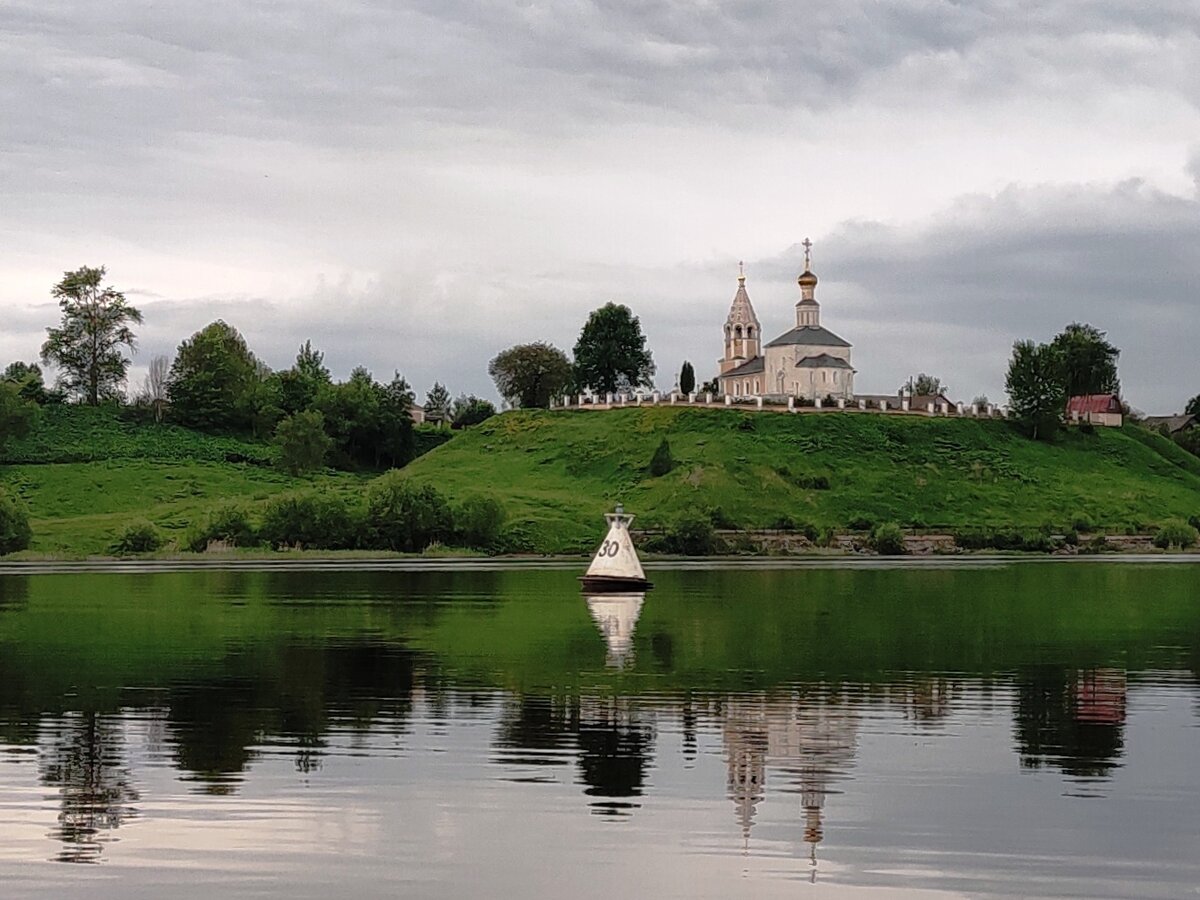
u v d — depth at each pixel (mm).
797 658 54938
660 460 175750
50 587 90188
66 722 40438
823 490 173250
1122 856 28375
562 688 46969
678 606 78500
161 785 33188
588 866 27703
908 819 30781
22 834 29453
